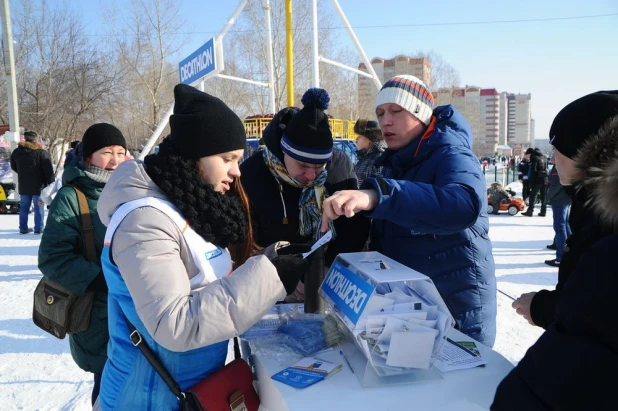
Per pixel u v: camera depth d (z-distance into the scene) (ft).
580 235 3.93
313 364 4.33
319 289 5.37
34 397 9.34
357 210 4.61
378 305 4.14
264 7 31.09
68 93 65.98
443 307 4.20
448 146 5.62
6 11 39.52
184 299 3.72
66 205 7.30
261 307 3.86
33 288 16.67
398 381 4.03
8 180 42.11
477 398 3.84
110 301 4.46
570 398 2.55
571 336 2.64
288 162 6.40
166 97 85.92
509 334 11.87
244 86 68.85
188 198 4.05
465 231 5.74
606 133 3.39
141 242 3.77
